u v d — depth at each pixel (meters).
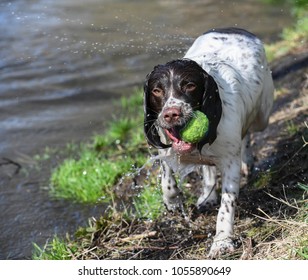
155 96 4.41
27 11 12.06
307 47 9.06
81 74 9.55
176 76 4.32
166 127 4.22
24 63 9.98
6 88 9.16
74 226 5.84
